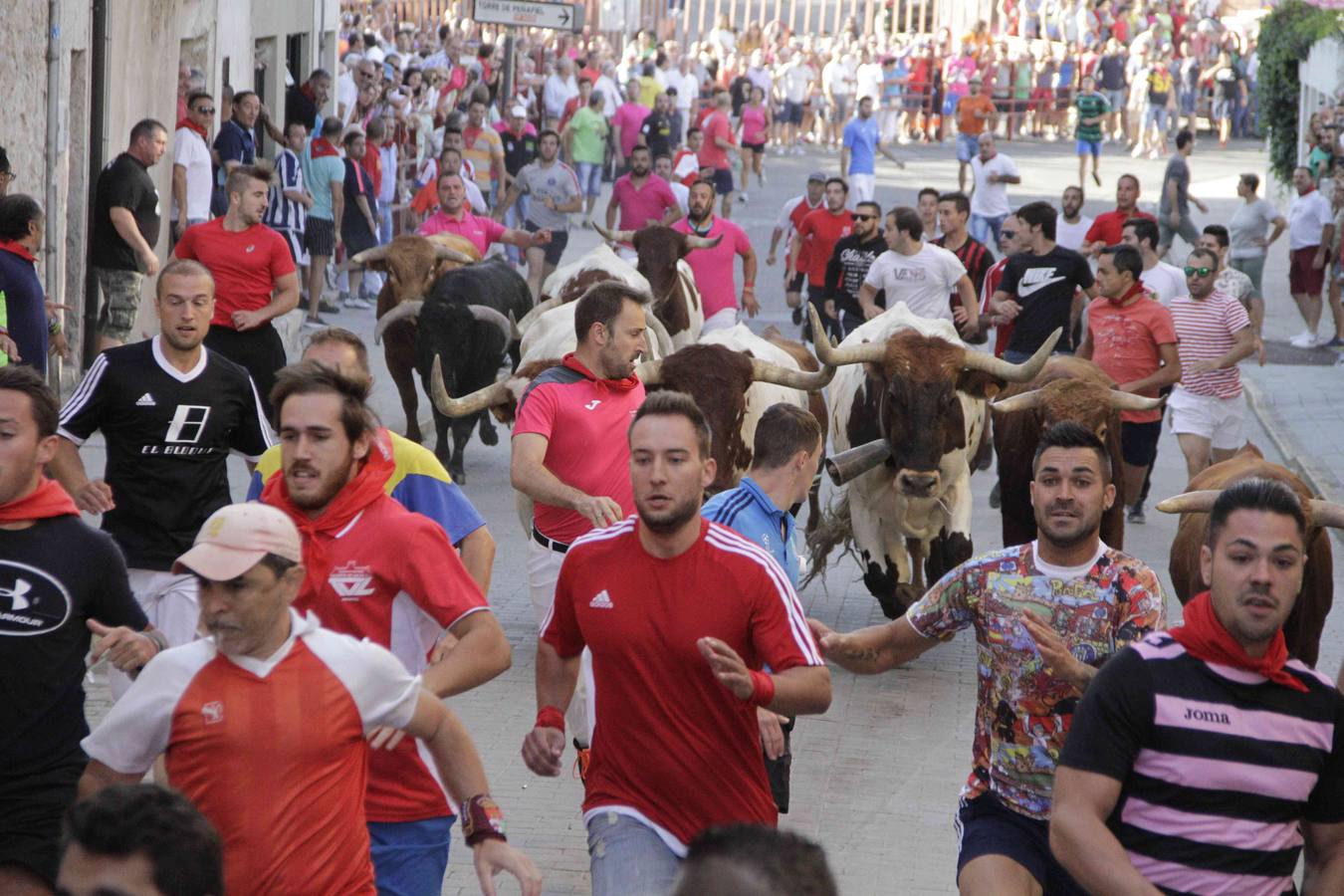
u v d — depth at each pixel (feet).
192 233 36.99
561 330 36.83
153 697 14.12
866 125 101.30
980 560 18.02
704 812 16.70
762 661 16.94
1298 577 14.24
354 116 85.25
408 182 90.84
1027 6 171.32
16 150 46.62
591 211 103.35
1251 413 59.98
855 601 37.32
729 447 28.25
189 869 10.42
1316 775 14.38
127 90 56.18
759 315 76.89
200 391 24.09
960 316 44.04
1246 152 155.33
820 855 8.87
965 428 32.48
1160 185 127.24
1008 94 161.07
